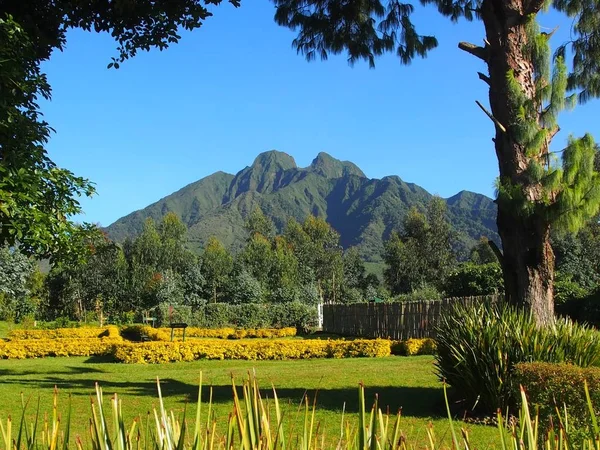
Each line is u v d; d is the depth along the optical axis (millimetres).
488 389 7039
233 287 40031
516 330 7109
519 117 7543
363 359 16906
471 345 7316
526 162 7766
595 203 6898
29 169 6535
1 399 9305
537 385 5656
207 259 47500
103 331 29062
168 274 39750
